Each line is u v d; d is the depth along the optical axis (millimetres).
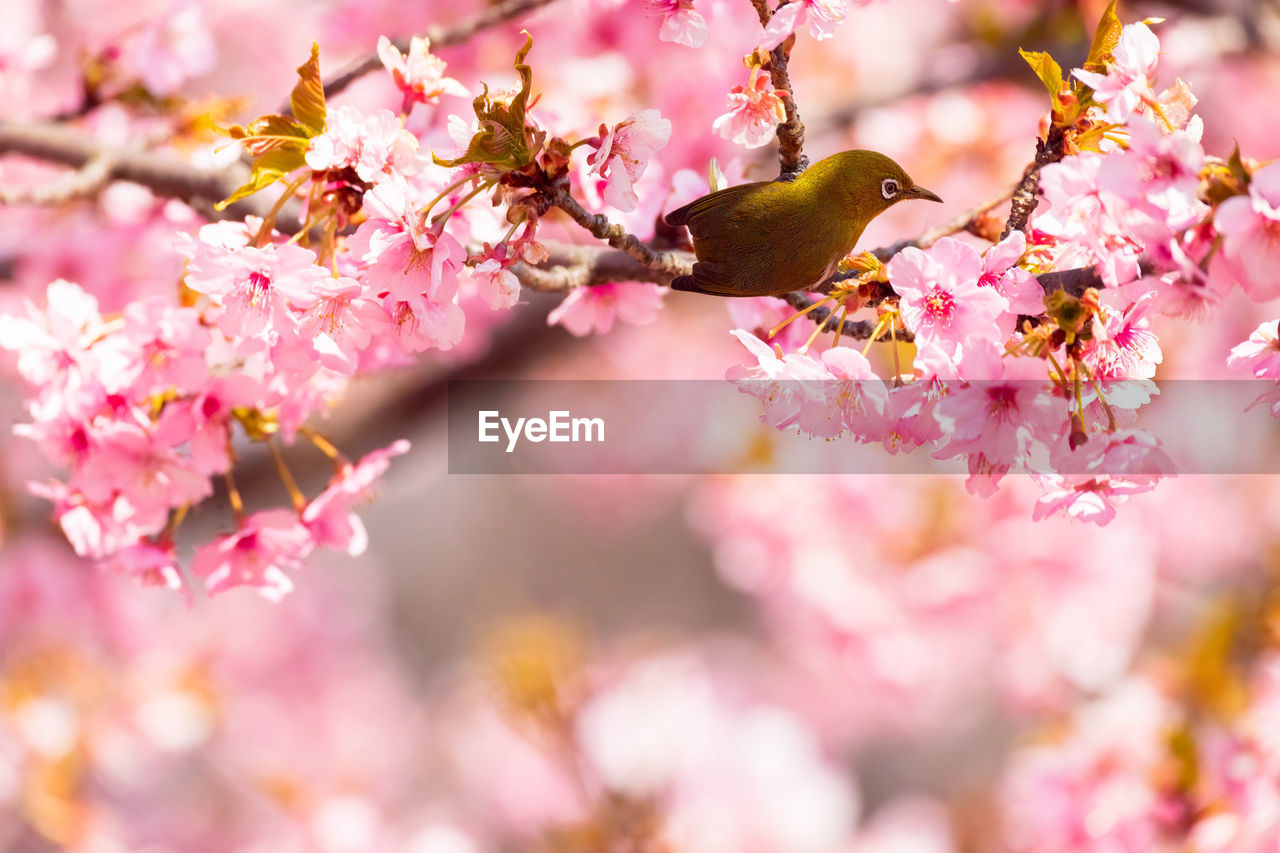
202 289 878
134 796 2025
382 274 874
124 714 1762
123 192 1277
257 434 959
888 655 1891
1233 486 2016
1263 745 1226
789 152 905
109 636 1768
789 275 893
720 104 1416
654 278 982
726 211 892
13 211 1399
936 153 1982
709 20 979
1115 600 1850
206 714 1860
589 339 2021
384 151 884
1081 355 869
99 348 918
